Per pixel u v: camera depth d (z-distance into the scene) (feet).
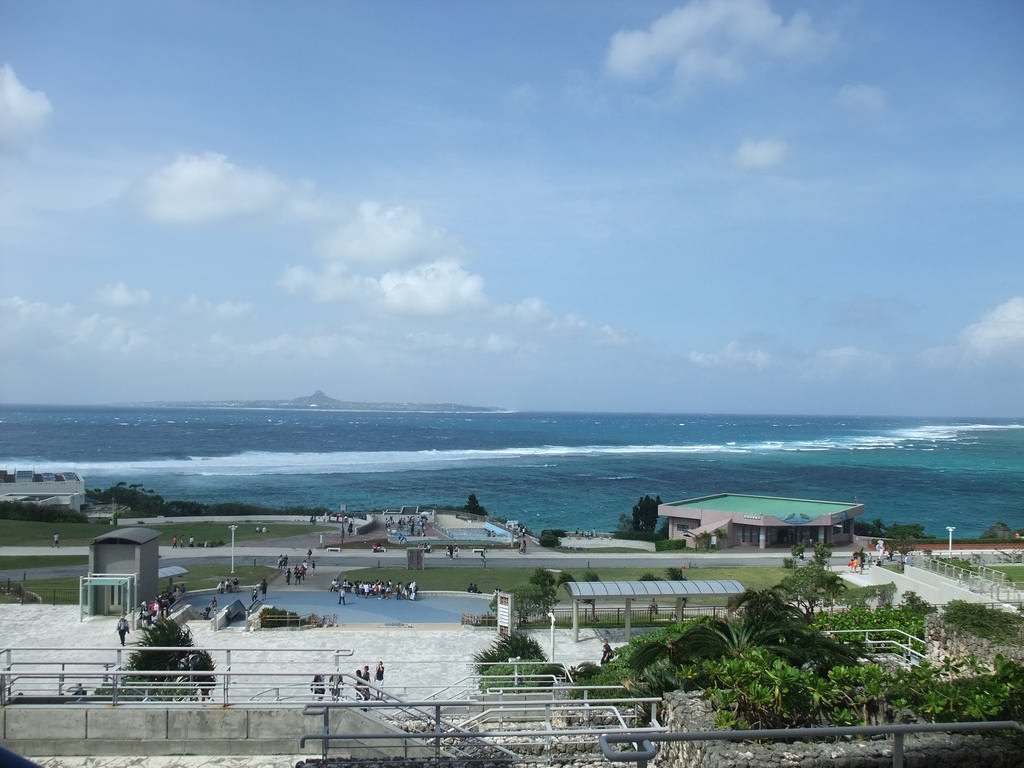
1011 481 532.32
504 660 94.79
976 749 34.83
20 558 187.42
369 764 40.14
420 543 237.86
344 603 152.66
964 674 52.06
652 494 453.99
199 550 215.92
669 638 57.11
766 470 602.85
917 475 572.10
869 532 268.82
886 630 78.74
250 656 101.65
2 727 46.34
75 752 46.37
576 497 441.68
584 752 51.93
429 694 85.40
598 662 103.86
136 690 63.00
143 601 123.65
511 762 42.80
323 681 68.39
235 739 47.11
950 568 129.49
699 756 36.91
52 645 104.42
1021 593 112.16
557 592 159.53
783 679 41.11
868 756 34.78
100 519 270.26
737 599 57.62
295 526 268.41
